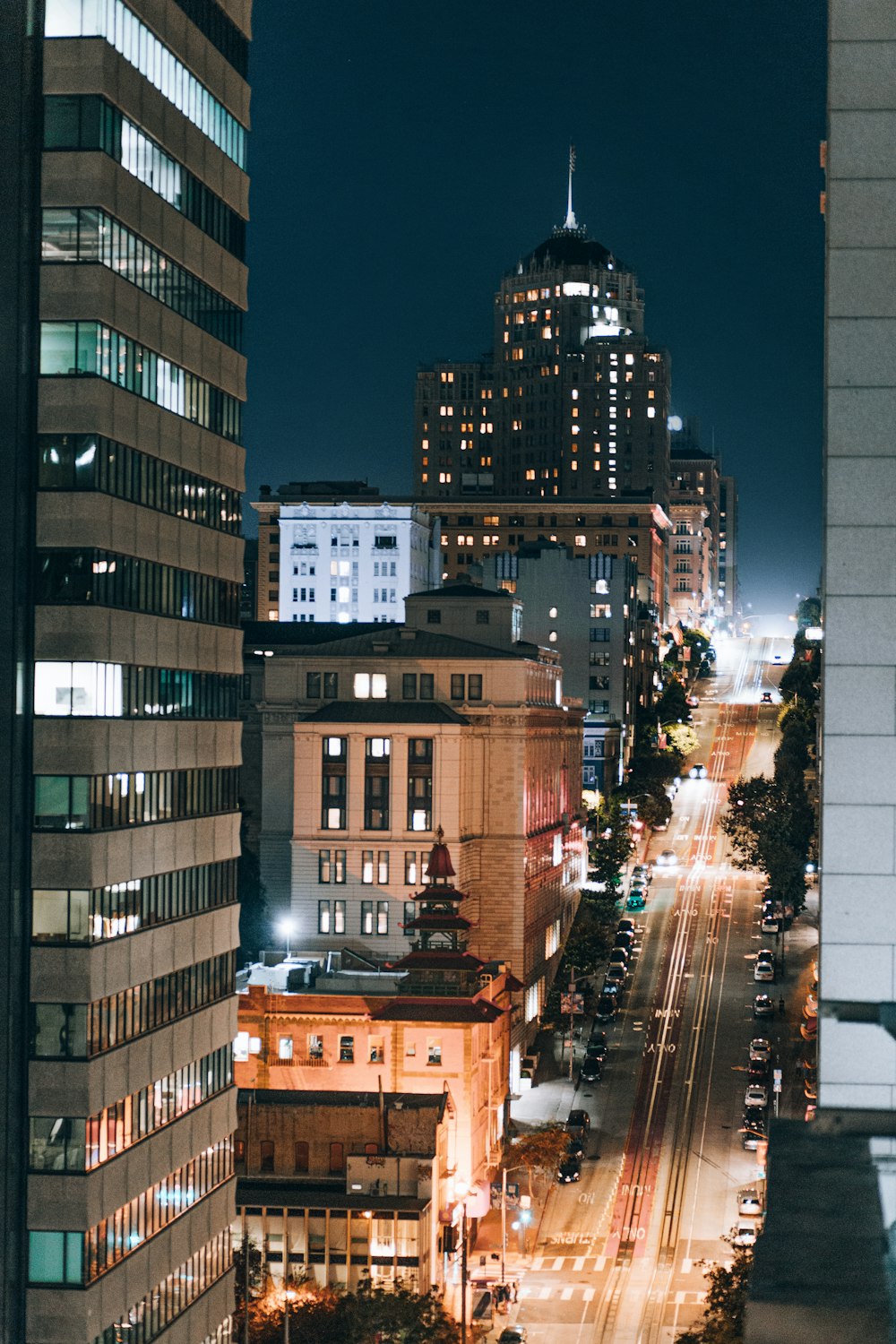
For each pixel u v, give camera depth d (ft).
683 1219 489.26
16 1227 280.51
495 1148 535.19
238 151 369.09
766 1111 571.69
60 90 291.99
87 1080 282.15
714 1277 366.02
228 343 365.61
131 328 307.17
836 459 147.54
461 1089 497.87
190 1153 329.93
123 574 303.27
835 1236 85.61
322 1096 463.01
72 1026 283.79
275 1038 514.68
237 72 365.61
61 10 291.58
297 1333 375.45
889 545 146.10
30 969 284.82
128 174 304.30
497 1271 453.99
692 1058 637.30
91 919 285.02
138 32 307.58
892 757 144.15
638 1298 431.84
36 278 292.20
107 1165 288.30
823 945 143.43
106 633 291.99
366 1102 453.58
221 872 354.13
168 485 328.49
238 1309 377.50
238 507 372.79
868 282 148.66
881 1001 142.31
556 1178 522.47
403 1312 375.66
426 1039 504.02
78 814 285.64
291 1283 404.77
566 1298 432.66
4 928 282.36
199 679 344.28
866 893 143.33
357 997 515.09
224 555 361.92
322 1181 435.53
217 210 355.56
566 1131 543.39
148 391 316.60
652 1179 521.65
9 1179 280.31
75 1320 279.28
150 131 314.55
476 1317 419.54
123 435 303.27
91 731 286.05
